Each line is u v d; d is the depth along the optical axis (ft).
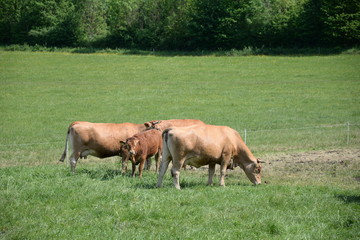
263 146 65.87
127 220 27.22
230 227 26.45
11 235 23.85
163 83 146.51
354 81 143.02
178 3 271.08
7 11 279.08
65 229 25.21
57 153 62.44
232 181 43.68
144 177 42.65
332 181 42.98
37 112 101.45
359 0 212.23
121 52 231.09
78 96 122.93
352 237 25.43
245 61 192.13
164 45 257.75
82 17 273.13
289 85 138.72
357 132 77.46
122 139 45.14
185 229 25.89
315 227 26.76
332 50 209.26
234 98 119.85
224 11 245.86
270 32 237.45
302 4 242.17
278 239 24.71
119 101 116.16
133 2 278.05
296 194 35.06
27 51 233.55
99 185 34.55
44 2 271.69
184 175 46.52
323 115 96.43
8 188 32.42
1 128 83.56
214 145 38.42
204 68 176.86
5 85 138.72
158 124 48.85
